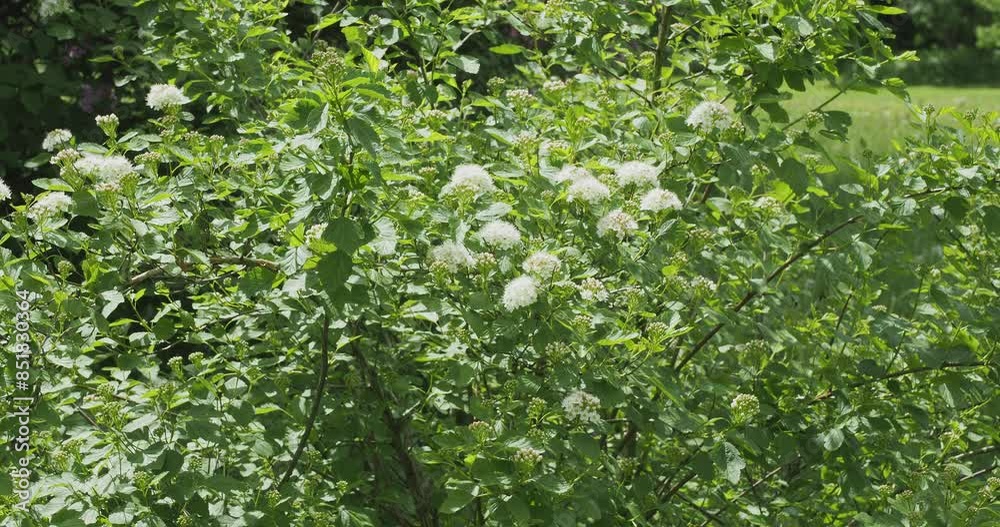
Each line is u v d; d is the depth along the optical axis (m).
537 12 3.53
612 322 2.37
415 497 2.98
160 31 3.54
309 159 2.12
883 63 3.06
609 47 3.67
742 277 2.95
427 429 2.86
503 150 3.09
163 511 2.34
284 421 2.81
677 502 3.17
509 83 5.20
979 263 3.16
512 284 2.29
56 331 2.39
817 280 3.62
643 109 3.24
